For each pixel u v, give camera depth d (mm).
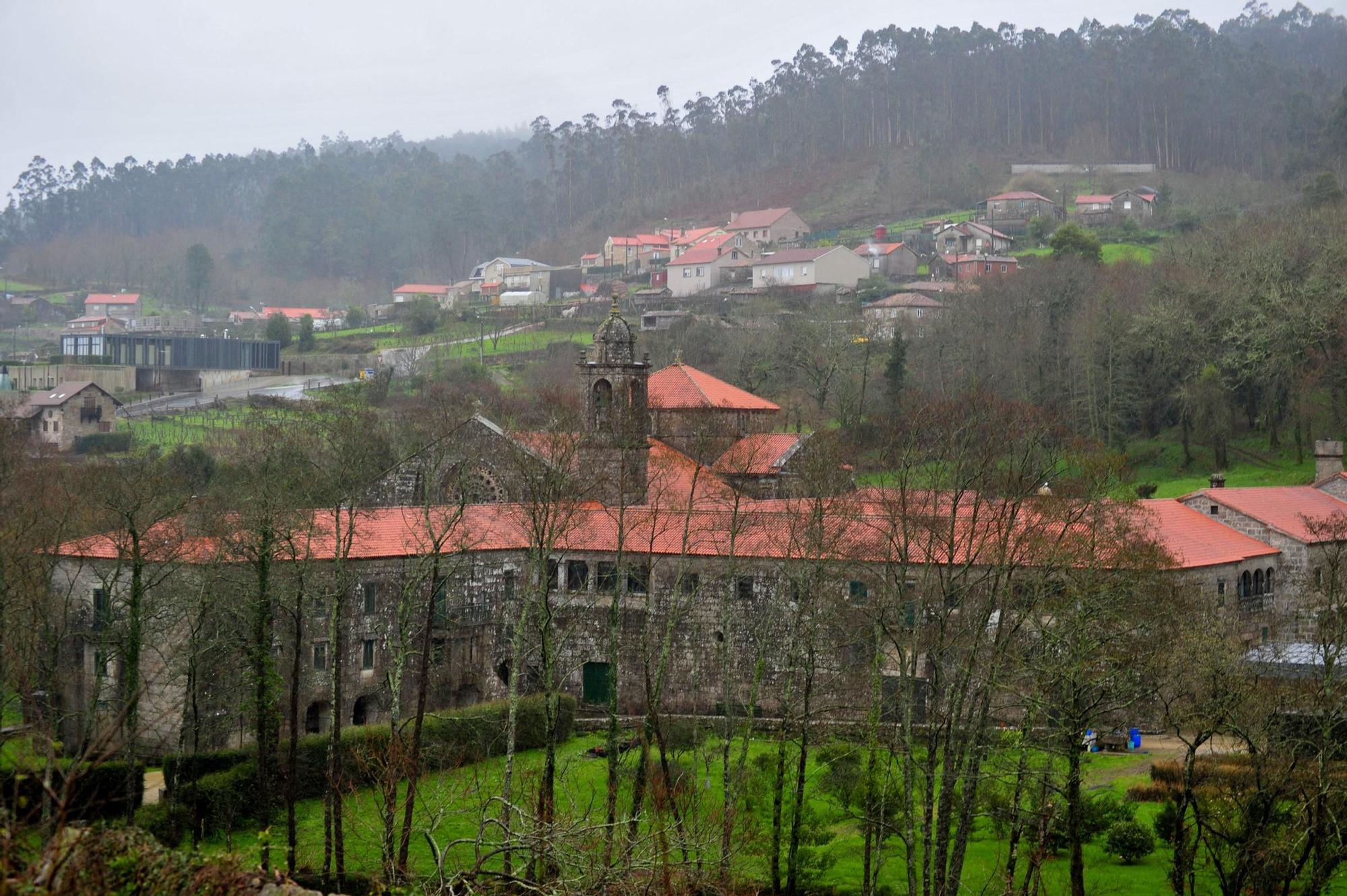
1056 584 53719
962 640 57875
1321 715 49219
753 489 87688
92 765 24219
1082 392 132000
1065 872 53594
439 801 51938
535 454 69250
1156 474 121125
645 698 74500
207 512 61938
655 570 77312
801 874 52562
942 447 64812
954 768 51188
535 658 78688
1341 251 127062
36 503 63656
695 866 45906
